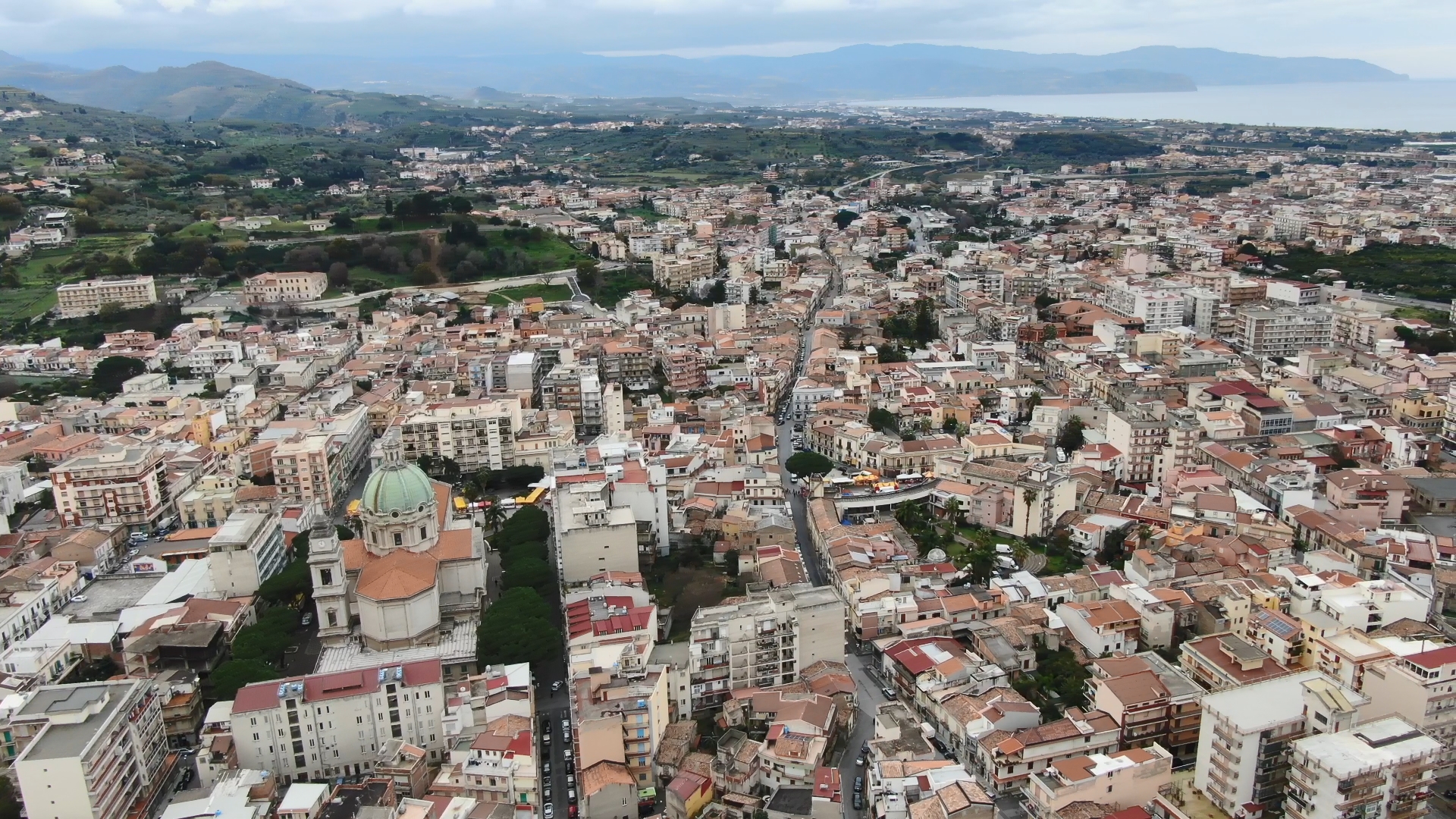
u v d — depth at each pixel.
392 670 199.62
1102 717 189.38
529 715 196.75
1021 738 182.62
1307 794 159.38
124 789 181.00
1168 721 189.25
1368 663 187.62
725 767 184.50
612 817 179.12
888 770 175.12
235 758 192.00
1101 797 169.12
